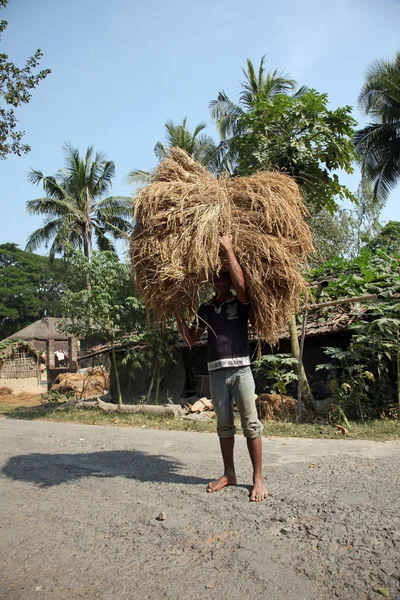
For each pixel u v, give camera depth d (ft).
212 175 14.85
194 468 16.52
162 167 14.76
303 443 20.63
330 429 24.62
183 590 8.61
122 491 14.24
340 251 75.77
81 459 19.19
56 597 8.78
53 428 30.81
